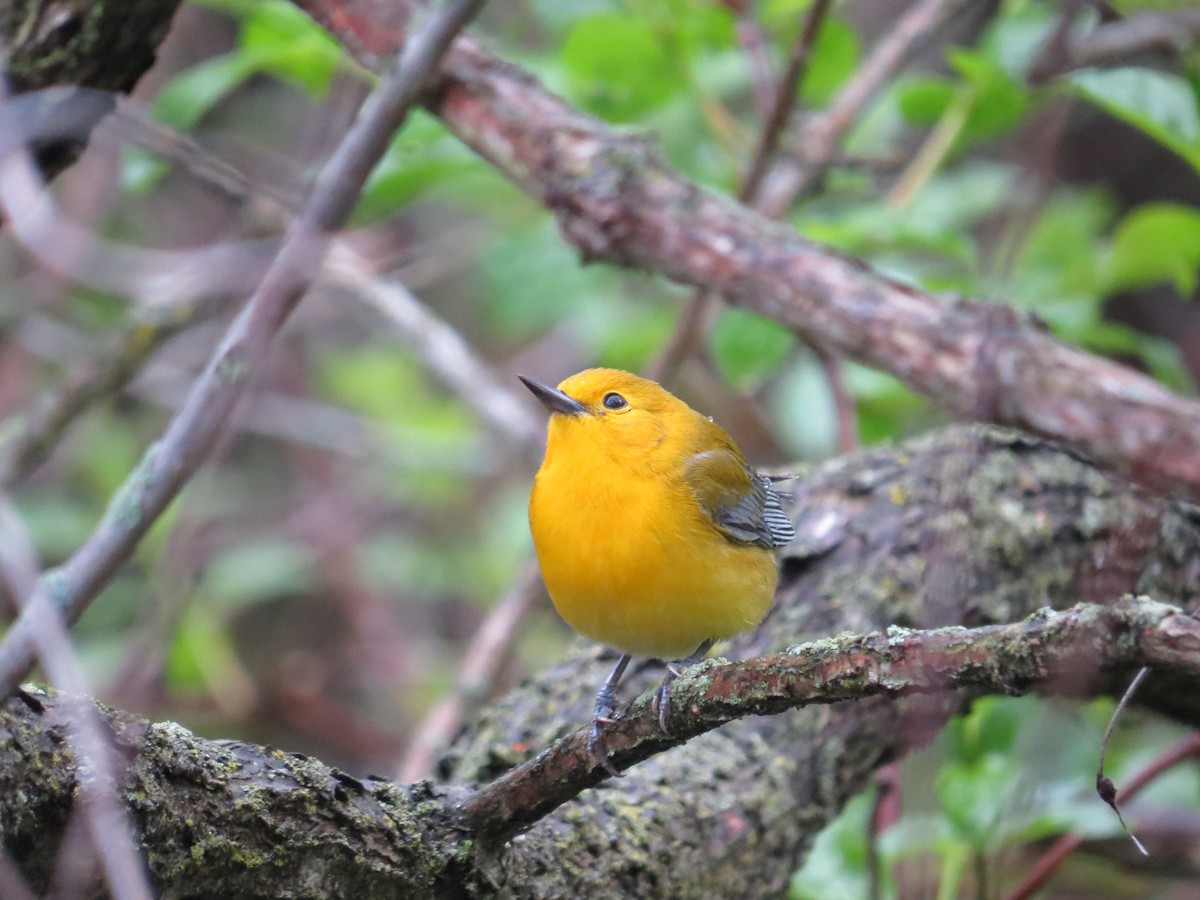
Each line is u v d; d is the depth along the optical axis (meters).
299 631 17.95
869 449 11.34
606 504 8.41
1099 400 7.28
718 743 9.23
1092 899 12.78
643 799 8.53
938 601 9.01
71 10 8.45
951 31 17.17
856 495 10.78
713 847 8.58
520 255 13.24
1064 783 10.27
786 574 10.44
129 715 6.17
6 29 8.51
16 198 7.30
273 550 16.52
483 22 16.83
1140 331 16.78
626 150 8.71
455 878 7.12
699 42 12.38
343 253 13.98
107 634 16.31
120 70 8.82
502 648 12.58
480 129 9.06
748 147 12.41
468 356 14.38
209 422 6.28
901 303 7.97
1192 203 16.78
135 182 10.72
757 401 17.59
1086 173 16.94
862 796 11.22
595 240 8.68
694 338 12.88
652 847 8.26
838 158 12.59
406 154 11.48
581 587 8.47
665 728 6.72
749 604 8.73
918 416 15.04
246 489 18.62
